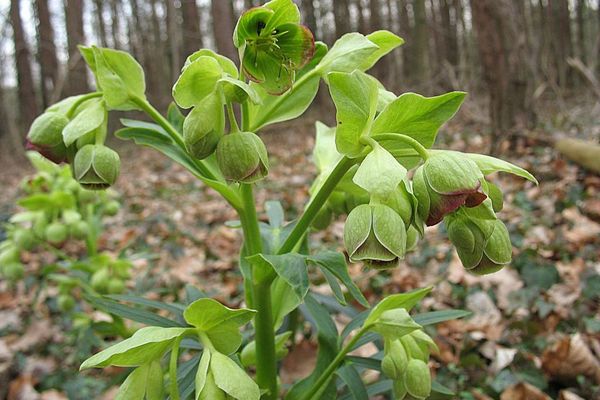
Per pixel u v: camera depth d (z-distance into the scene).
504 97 6.76
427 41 20.41
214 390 1.09
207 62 1.18
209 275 4.30
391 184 1.05
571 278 3.26
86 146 1.42
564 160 5.86
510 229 4.00
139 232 5.55
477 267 1.14
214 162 1.53
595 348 2.49
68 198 2.62
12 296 4.28
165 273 4.32
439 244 4.09
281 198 6.13
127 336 2.58
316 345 2.79
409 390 1.35
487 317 2.99
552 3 19.64
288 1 1.19
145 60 24.19
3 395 3.02
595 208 4.20
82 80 14.91
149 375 1.17
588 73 9.59
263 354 1.50
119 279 2.71
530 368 2.34
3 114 18.41
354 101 1.17
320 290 3.49
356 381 1.49
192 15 15.62
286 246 1.41
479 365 2.46
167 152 1.47
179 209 6.66
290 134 13.26
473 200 1.08
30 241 2.68
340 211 1.63
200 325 1.19
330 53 1.46
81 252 5.18
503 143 6.78
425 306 3.18
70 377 3.03
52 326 3.72
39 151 1.45
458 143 8.30
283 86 1.27
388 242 1.06
